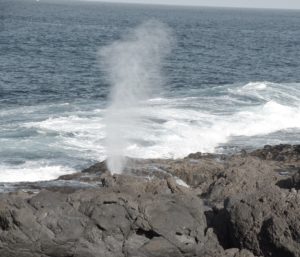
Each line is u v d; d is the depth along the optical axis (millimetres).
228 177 33469
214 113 57469
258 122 55438
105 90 76125
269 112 58344
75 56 110062
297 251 25969
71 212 26984
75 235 26516
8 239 26125
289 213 26391
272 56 128250
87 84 80188
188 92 70125
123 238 26812
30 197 28500
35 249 26312
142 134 48844
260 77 95188
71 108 60625
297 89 70250
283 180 33094
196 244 27219
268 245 26625
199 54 122750
